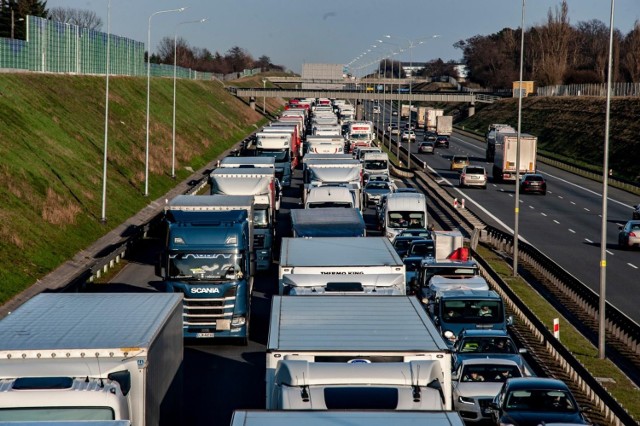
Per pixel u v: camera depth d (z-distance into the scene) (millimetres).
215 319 46875
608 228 99812
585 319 57000
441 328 47562
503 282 60438
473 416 36344
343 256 42875
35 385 22062
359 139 169500
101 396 22016
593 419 36062
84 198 95875
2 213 75812
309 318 28500
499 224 100750
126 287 64000
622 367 46719
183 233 47094
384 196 91312
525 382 33438
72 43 156375
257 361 45844
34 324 26125
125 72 192375
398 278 39656
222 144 190500
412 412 19703
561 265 75938
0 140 94750
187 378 42844
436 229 93125
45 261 72438
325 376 22484
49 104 122562
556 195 131875
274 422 18953
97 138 124750
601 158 191750
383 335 26250
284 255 43156
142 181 119062
